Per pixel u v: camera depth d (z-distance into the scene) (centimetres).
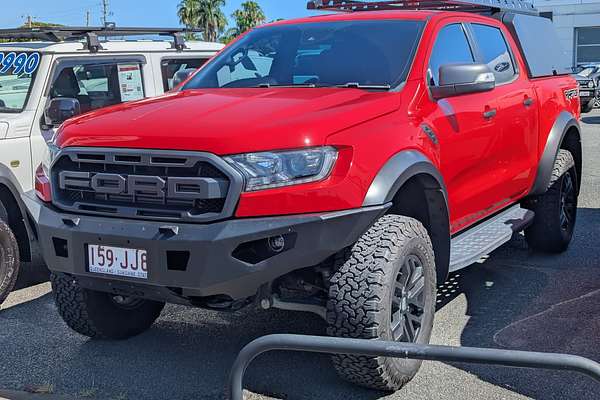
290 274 396
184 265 360
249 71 507
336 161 372
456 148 471
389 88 446
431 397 398
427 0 593
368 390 407
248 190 356
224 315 539
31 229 607
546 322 504
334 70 477
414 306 413
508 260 657
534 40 664
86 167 395
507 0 671
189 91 490
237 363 264
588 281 592
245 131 365
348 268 375
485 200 534
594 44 3559
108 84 695
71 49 661
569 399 393
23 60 641
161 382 430
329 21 530
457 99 485
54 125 627
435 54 487
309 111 393
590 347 458
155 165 370
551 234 648
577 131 683
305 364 447
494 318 515
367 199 377
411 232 394
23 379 438
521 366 232
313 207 362
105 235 375
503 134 541
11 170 592
